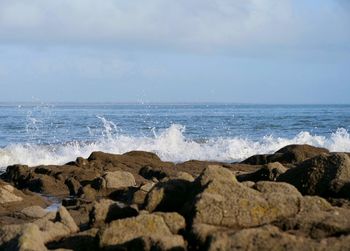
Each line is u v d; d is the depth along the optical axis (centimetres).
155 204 1192
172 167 2295
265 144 3431
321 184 1300
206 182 1150
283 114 10075
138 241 980
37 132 4716
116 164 2334
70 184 1959
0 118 7138
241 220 1039
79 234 1086
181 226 1046
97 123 5947
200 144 3462
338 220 998
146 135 4512
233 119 7431
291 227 1005
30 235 1030
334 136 3822
